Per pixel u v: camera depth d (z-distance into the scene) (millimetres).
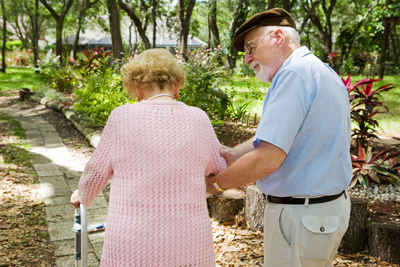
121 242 1373
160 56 1568
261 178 1552
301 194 1537
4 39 28375
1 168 5547
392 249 2920
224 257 3096
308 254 1560
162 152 1410
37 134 8047
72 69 13258
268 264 1692
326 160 1521
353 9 26234
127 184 1413
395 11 15523
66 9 22297
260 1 15508
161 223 1373
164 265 1354
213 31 22047
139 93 1622
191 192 1441
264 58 1745
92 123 7781
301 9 23141
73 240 3455
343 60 20406
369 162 4137
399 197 3838
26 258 3131
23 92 13391
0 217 3861
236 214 3639
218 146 1663
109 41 40250
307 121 1500
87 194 1521
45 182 4984
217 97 6777
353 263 2947
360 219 3098
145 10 20156
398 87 11648
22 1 28328
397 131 6426
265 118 1490
